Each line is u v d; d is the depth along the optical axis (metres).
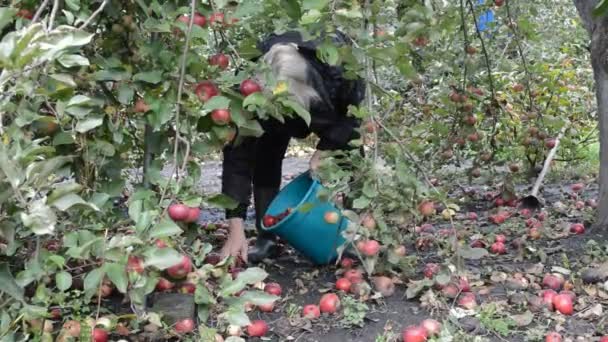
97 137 3.10
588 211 5.38
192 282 2.80
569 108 7.77
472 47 5.55
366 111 3.39
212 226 5.43
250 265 4.45
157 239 2.62
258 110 2.96
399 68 3.38
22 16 2.92
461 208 6.28
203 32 2.89
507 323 3.40
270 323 3.51
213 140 3.06
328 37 3.10
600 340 3.24
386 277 3.89
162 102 2.94
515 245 4.69
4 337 2.41
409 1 3.76
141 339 3.12
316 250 4.20
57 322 3.14
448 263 3.60
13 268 2.99
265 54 3.79
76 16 2.92
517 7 5.71
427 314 3.56
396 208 3.54
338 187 3.51
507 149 6.21
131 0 3.06
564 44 8.53
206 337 2.86
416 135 4.40
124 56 3.17
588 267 4.11
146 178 3.07
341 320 3.49
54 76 2.51
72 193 2.30
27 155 2.23
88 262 3.10
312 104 3.71
